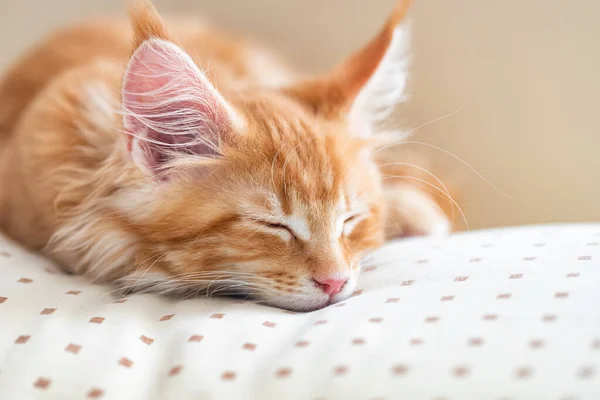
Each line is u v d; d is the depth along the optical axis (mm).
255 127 389
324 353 308
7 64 585
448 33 535
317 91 430
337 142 403
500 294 326
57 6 606
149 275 384
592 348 290
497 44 526
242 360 312
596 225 398
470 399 285
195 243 376
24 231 433
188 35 529
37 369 308
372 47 428
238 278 377
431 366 295
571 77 513
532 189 522
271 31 592
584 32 508
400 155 496
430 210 479
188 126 381
